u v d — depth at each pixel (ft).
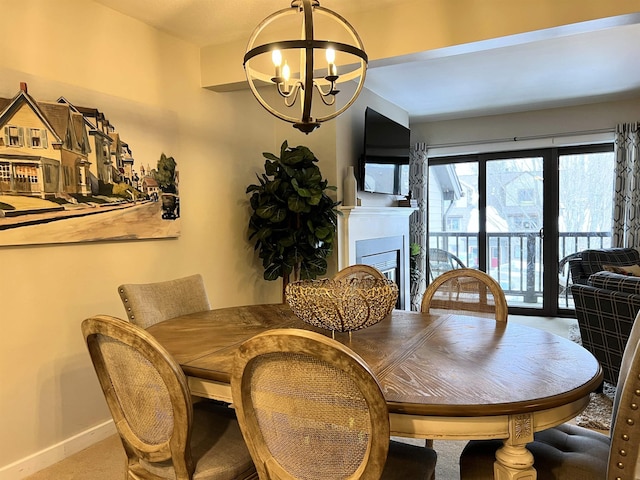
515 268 18.39
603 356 9.77
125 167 8.51
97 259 8.10
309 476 3.60
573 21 6.97
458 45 7.79
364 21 8.46
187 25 9.03
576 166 17.20
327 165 12.61
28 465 7.05
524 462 3.64
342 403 3.29
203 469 4.30
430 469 4.40
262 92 12.60
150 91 9.08
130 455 4.74
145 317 6.61
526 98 15.55
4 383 6.78
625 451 3.52
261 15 8.57
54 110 7.29
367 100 14.34
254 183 12.26
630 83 13.99
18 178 6.80
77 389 7.79
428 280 19.86
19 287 6.94
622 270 13.01
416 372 4.24
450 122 18.66
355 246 13.14
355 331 5.80
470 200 19.03
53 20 7.31
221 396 4.49
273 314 6.99
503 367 4.36
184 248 10.00
